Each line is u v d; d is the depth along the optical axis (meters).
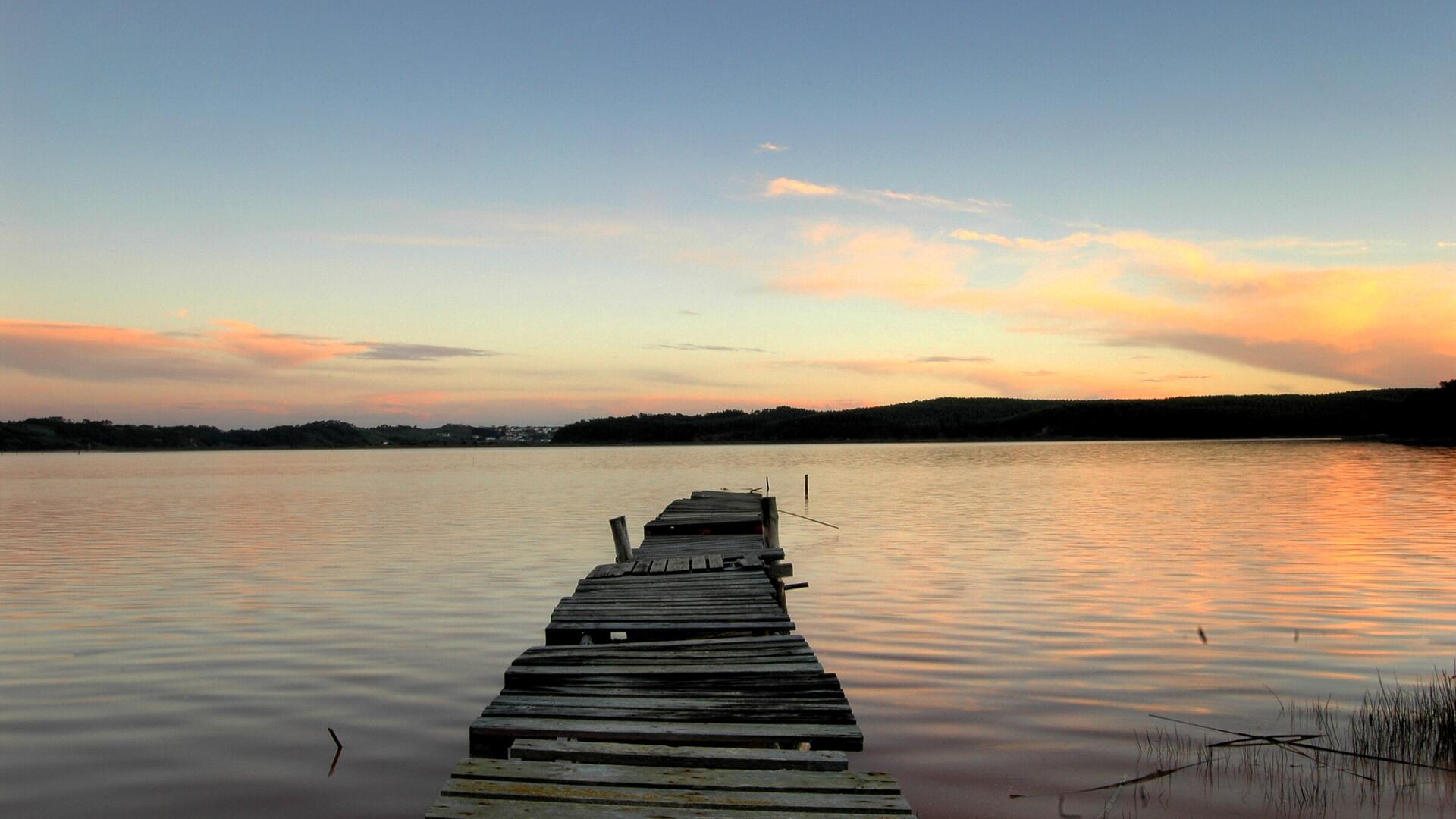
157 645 13.10
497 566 21.66
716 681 7.56
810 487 53.66
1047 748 8.42
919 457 113.62
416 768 8.29
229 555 24.08
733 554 16.39
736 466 93.81
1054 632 13.19
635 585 12.83
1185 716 9.34
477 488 60.12
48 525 33.75
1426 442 113.25
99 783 7.96
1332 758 8.02
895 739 8.70
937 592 16.77
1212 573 18.67
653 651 8.58
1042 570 19.41
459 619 15.05
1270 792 7.30
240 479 77.12
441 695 10.55
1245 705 9.66
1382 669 11.02
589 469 94.50
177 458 175.88
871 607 15.44
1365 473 54.97
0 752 8.72
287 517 36.81
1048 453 113.38
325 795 7.68
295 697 10.48
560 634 10.01
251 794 7.70
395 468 106.50
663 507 42.22
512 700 7.10
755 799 5.09
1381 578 17.70
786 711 6.81
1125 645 12.37
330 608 16.05
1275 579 17.80
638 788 5.29
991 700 9.94
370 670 11.69
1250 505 35.19
